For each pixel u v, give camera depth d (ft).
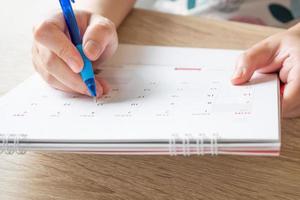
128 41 2.28
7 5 2.67
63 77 1.75
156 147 1.43
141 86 1.80
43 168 1.66
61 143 1.48
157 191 1.53
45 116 1.62
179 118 1.54
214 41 2.24
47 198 1.53
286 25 3.04
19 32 2.43
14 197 1.55
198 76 1.84
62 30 1.83
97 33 1.80
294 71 1.79
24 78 2.09
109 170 1.63
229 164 1.63
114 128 1.51
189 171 1.61
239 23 2.38
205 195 1.50
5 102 1.73
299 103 1.79
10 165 1.68
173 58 2.01
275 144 1.38
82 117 1.60
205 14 3.13
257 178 1.56
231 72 1.85
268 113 1.52
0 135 1.51
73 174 1.62
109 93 1.77
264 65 1.83
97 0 2.38
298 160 1.62
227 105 1.60
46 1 2.68
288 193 1.49
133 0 2.57
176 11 3.28
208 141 1.40
